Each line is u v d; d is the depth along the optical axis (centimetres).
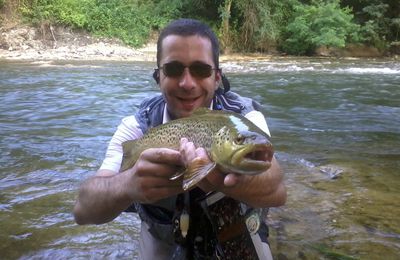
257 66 738
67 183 181
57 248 125
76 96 425
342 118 342
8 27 879
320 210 151
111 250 125
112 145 92
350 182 182
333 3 1007
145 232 97
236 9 1045
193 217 81
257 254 83
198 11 1061
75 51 849
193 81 82
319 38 971
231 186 60
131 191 68
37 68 645
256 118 87
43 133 279
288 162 214
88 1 946
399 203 157
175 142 73
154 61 796
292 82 555
